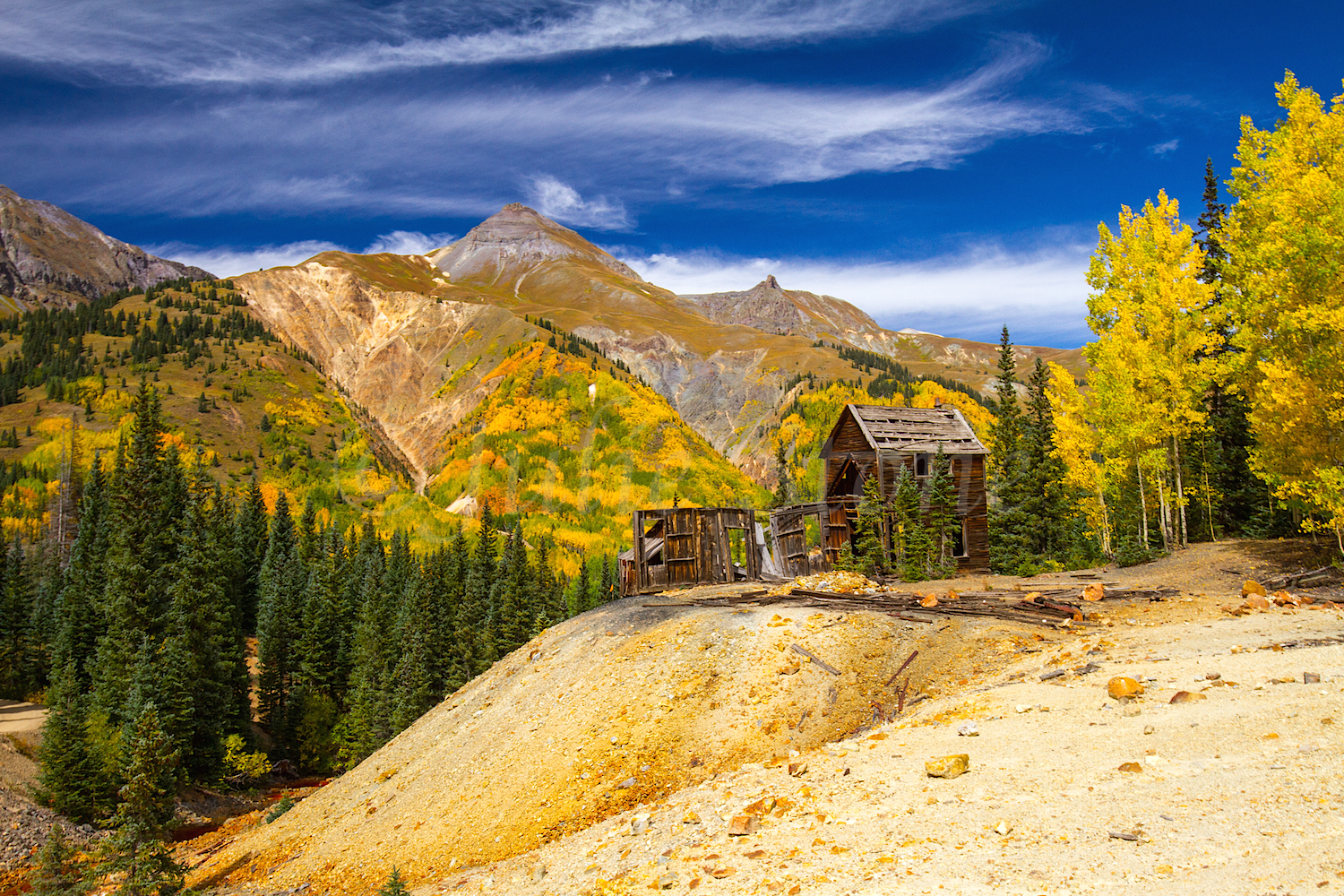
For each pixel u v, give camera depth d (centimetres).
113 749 4272
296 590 7719
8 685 6719
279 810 2903
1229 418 3441
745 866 814
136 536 6150
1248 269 2772
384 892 1216
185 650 4944
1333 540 2411
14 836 3625
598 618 2117
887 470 3438
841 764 1052
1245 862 583
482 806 1528
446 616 6400
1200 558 2523
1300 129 2523
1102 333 3169
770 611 1786
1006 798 797
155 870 2195
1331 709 820
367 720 5422
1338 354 2166
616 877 929
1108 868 623
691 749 1399
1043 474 4069
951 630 1609
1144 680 1062
